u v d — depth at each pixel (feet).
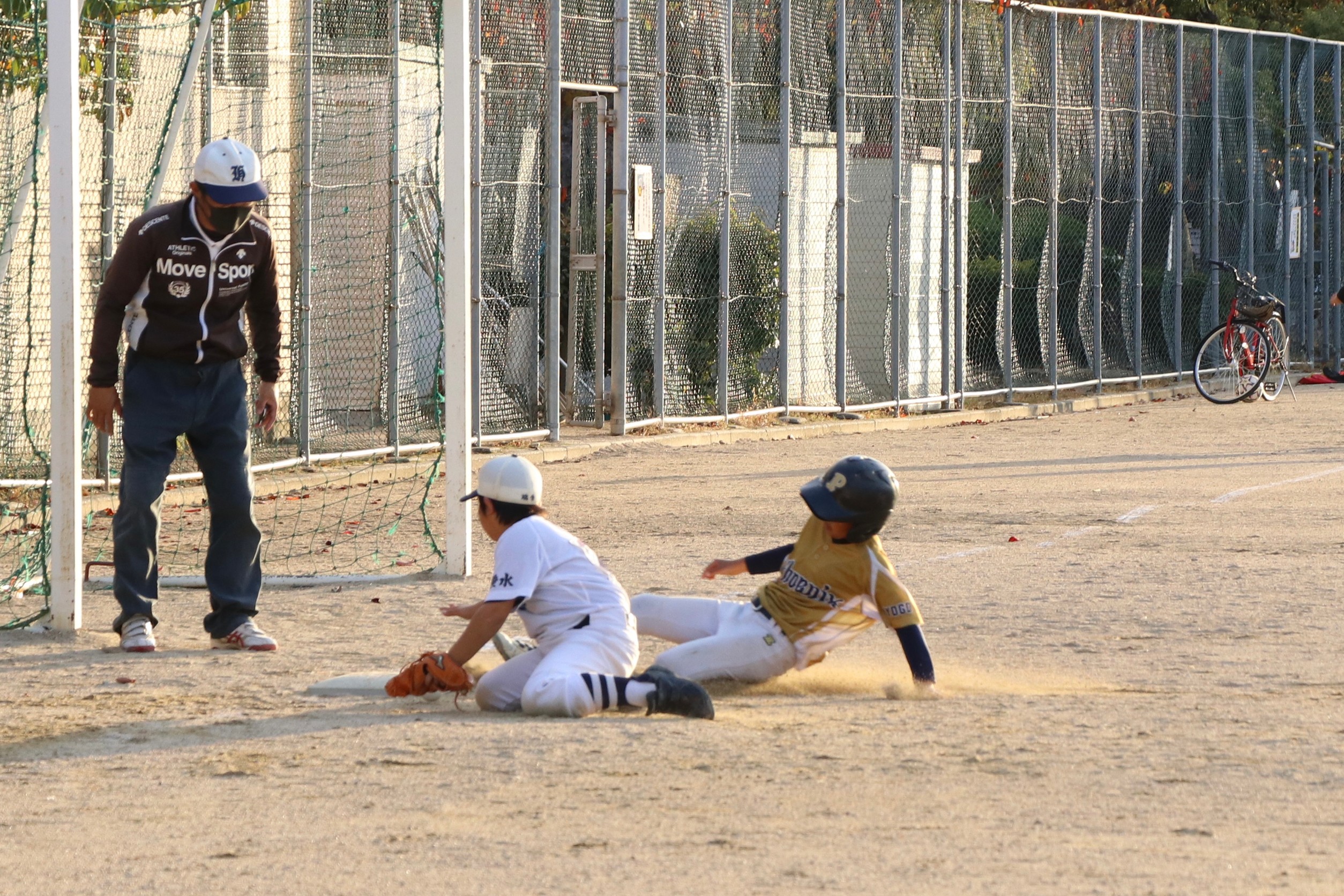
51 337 95.76
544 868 50.06
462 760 64.39
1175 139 272.10
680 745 66.28
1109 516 141.79
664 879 48.65
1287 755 64.18
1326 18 385.91
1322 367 307.58
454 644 85.05
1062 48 251.19
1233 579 110.83
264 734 70.03
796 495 157.48
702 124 209.97
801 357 226.79
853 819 55.31
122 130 163.32
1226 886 47.29
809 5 220.43
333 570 121.19
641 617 80.84
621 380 203.41
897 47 229.25
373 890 48.44
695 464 185.57
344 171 184.96
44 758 66.54
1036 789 59.26
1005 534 132.77
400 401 188.14
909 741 67.00
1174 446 199.00
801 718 72.13
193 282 87.86
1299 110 301.02
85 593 111.45
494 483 75.10
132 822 56.90
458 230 113.39
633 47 200.75
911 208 237.45
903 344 237.04
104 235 153.28
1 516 132.36
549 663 73.20
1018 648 89.56
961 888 47.19
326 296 185.26
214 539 92.07
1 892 49.32
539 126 193.98
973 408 245.86
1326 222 306.76
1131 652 88.38
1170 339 275.39
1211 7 384.27
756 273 219.41
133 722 73.00
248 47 177.68
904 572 114.93
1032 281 251.19
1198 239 278.67
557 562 74.54
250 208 87.92
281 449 179.22
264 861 51.72
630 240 202.08
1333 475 167.32
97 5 147.64
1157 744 66.18
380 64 184.44
